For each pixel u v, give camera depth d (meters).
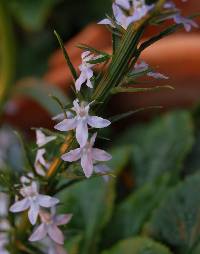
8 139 0.46
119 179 0.38
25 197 0.22
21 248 0.25
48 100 0.42
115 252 0.30
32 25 0.50
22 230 0.25
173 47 0.40
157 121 0.41
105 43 0.45
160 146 0.38
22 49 0.55
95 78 0.21
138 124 0.46
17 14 0.51
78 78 0.20
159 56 0.40
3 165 0.40
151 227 0.31
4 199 0.34
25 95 0.44
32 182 0.23
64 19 0.55
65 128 0.20
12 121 0.50
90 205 0.34
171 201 0.32
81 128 0.20
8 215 0.25
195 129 0.40
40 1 0.51
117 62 0.20
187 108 0.47
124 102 0.48
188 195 0.32
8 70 0.46
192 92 0.46
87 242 0.33
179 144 0.38
